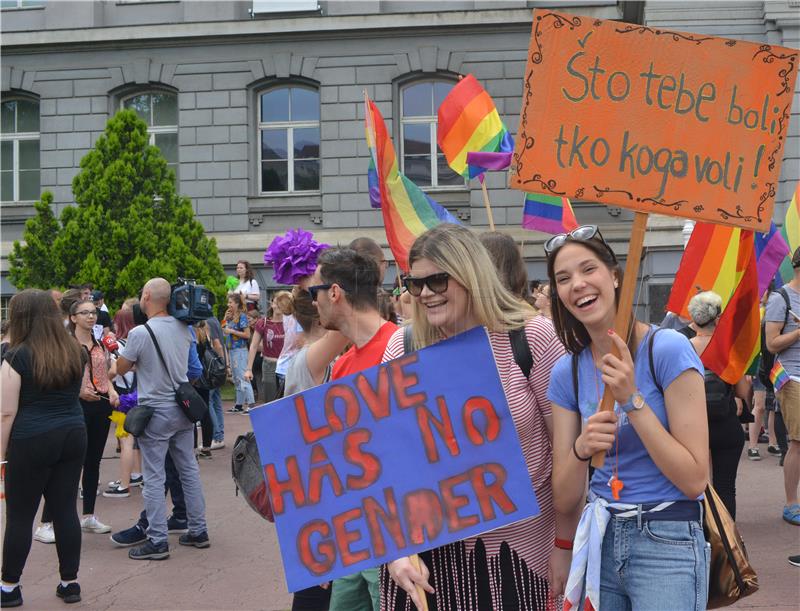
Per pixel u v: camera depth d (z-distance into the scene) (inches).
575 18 116.9
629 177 116.6
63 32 811.4
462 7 782.5
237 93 803.4
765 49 115.3
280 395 266.2
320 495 119.3
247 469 152.2
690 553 107.6
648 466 109.2
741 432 229.6
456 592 116.5
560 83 117.3
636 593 108.8
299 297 167.9
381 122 243.4
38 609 214.1
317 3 792.3
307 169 812.6
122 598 222.7
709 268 238.1
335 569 117.6
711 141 116.1
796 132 649.0
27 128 841.5
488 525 115.2
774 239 254.4
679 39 116.0
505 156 305.0
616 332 108.4
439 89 791.1
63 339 214.7
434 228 120.8
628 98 116.8
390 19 775.7
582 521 111.7
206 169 805.9
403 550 116.3
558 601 120.8
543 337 119.3
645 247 681.6
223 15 807.7
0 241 834.2
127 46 812.0
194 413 259.8
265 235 798.5
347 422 119.8
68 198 821.2
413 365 118.7
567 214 297.4
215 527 297.1
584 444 108.8
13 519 215.0
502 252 142.2
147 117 826.8
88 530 294.7
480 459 116.3
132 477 377.1
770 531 271.0
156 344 257.3
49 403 213.8
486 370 116.9
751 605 204.1
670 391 107.3
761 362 279.1
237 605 216.5
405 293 211.6
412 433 118.2
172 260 677.9
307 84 806.5
